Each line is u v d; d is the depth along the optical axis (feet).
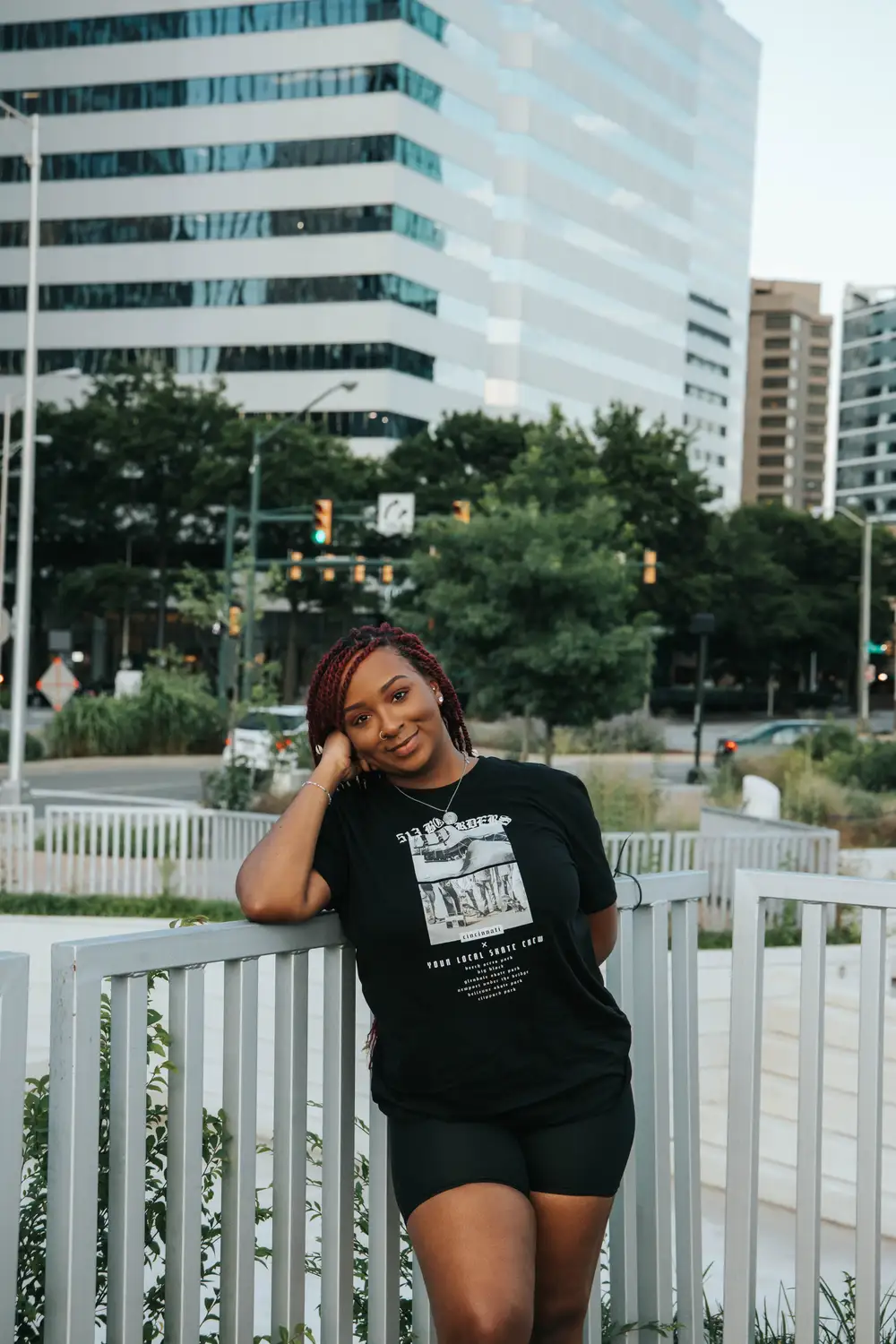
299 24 244.42
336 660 8.29
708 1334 11.87
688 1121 10.60
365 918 8.13
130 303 255.50
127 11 251.39
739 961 9.86
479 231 264.93
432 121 249.96
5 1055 6.81
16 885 45.98
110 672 240.53
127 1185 7.37
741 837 40.70
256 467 130.31
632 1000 10.19
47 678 87.86
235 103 248.32
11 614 225.35
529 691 86.84
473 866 8.13
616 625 88.89
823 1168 16.70
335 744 8.26
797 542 260.83
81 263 256.93
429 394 255.29
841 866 44.45
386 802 8.39
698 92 355.97
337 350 246.88
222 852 45.60
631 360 314.76
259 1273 13.93
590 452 221.25
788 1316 12.91
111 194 254.88
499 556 88.69
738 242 395.34
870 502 545.44
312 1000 20.51
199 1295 7.86
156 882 45.85
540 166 279.69
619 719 133.28
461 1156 7.98
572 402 295.07
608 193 302.86
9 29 256.52
